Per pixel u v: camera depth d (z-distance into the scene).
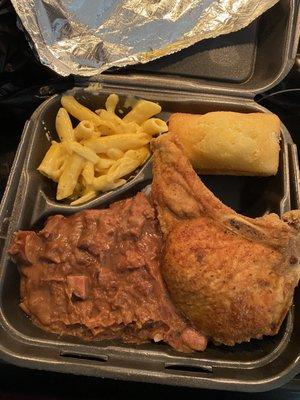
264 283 0.26
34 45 0.31
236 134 0.31
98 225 0.30
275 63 0.35
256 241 0.27
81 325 0.27
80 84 0.34
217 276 0.26
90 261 0.29
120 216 0.30
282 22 0.36
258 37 0.37
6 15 0.32
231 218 0.27
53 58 0.32
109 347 0.27
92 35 0.33
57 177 0.32
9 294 0.28
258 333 0.26
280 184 0.32
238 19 0.35
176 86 0.34
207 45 0.36
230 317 0.26
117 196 0.32
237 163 0.32
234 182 0.35
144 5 0.35
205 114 0.33
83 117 0.33
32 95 0.35
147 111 0.33
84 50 0.33
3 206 0.30
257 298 0.26
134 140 0.33
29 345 0.27
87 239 0.29
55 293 0.28
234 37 0.36
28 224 0.30
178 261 0.27
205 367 0.27
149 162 0.32
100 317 0.27
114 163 0.32
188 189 0.29
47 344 0.27
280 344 0.27
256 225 0.27
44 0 0.32
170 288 0.27
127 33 0.34
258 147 0.32
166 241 0.28
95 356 0.27
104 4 0.34
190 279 0.26
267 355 0.27
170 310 0.28
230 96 0.34
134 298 0.28
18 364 0.26
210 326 0.27
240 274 0.26
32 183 0.31
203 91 0.34
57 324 0.28
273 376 0.26
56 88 0.34
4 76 0.34
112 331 0.27
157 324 0.28
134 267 0.28
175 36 0.34
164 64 0.35
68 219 0.31
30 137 0.32
